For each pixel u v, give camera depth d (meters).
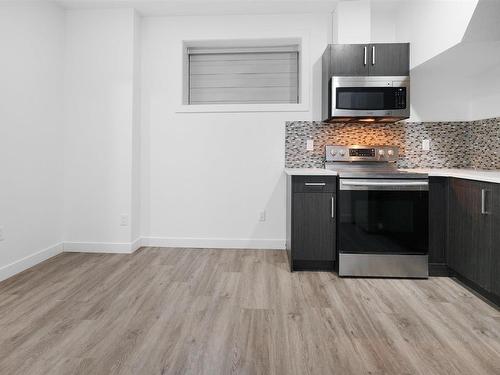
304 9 3.71
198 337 1.97
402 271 2.98
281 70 4.05
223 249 3.89
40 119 3.38
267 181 3.89
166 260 3.46
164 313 2.28
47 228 3.53
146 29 3.89
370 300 2.50
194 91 4.11
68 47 3.74
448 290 2.70
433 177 3.01
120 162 3.75
